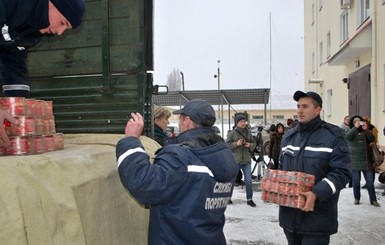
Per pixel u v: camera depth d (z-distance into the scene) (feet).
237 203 24.63
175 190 5.76
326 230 9.71
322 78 60.49
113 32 9.15
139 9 9.06
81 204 5.03
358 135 23.35
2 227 3.67
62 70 9.36
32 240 3.95
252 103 53.16
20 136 5.38
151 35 9.52
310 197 9.34
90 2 9.23
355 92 42.24
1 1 4.89
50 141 6.19
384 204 23.49
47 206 4.28
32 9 5.18
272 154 31.30
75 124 9.30
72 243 4.42
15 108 5.36
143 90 9.04
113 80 9.14
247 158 23.85
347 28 47.29
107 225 5.70
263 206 23.63
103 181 5.73
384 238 16.90
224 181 6.33
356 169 23.43
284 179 9.78
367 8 39.99
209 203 6.07
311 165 9.95
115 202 6.08
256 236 17.39
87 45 9.26
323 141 9.93
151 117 9.48
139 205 7.03
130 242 6.52
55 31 5.74
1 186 3.87
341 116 49.34
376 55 34.81
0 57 6.74
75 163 5.29
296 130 10.69
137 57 9.04
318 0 62.13
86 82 9.25
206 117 6.61
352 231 17.95
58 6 5.31
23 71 7.12
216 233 6.23
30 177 4.26
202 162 6.09
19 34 5.58
